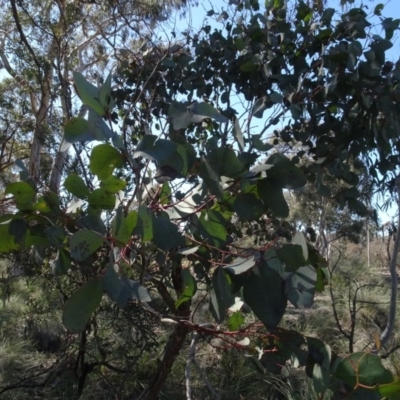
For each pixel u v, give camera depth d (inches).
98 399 197.6
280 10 141.0
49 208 86.5
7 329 260.4
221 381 210.5
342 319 284.0
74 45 339.3
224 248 93.5
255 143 87.4
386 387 76.1
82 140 72.3
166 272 104.8
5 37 415.2
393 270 139.2
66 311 72.9
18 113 435.2
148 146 74.7
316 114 129.4
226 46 149.8
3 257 163.5
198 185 90.3
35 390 206.8
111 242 74.8
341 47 123.8
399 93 124.4
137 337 180.7
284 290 78.0
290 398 190.9
